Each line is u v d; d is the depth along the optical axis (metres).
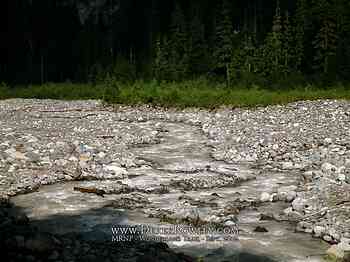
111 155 17.39
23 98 52.62
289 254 9.12
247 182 14.53
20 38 84.19
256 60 51.59
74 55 84.19
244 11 80.12
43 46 87.31
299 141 19.89
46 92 53.78
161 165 16.70
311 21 55.19
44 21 89.19
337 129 22.31
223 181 14.54
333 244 9.60
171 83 49.16
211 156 18.28
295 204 11.76
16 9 85.38
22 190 13.19
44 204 12.05
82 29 90.44
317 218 10.88
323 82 46.12
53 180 14.20
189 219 10.98
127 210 11.70
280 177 15.03
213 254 9.08
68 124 25.88
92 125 25.41
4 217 10.59
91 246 9.11
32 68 81.19
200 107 35.84
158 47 61.72
